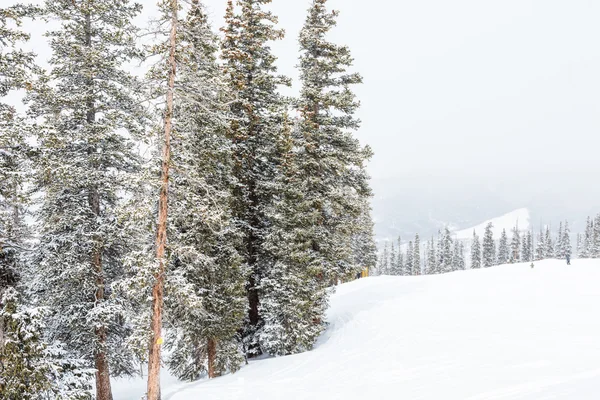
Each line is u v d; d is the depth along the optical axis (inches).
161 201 486.6
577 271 1238.3
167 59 472.7
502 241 3602.4
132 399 711.7
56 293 549.0
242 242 698.8
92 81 560.4
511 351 518.6
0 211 391.9
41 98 514.6
